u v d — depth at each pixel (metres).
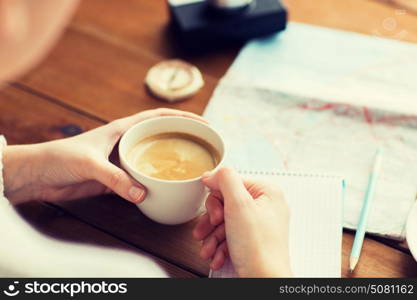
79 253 0.46
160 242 0.66
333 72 0.96
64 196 0.71
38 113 0.86
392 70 0.96
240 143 0.81
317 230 0.65
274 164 0.77
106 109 0.88
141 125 0.68
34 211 0.70
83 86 0.92
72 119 0.85
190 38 1.00
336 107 0.88
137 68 0.97
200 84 0.93
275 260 0.55
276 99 0.90
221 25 1.01
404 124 0.84
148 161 0.67
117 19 1.09
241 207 0.57
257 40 1.04
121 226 0.68
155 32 1.06
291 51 1.01
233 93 0.91
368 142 0.81
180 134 0.71
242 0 1.02
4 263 0.42
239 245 0.56
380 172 0.76
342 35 1.05
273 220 0.58
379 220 0.68
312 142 0.81
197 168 0.66
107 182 0.63
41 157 0.67
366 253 0.65
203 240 0.65
